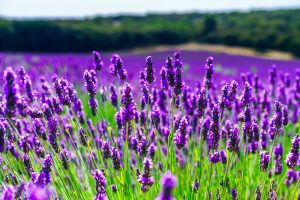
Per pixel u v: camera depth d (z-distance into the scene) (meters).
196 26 55.69
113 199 3.10
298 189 3.49
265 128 4.00
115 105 3.77
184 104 3.93
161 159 3.54
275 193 3.07
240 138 3.42
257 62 21.92
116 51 45.56
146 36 49.41
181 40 51.75
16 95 2.37
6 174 3.08
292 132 5.05
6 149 3.01
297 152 2.88
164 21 61.19
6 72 2.36
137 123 3.84
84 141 3.38
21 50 41.56
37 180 2.43
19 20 45.56
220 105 3.28
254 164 3.48
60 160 3.22
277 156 3.57
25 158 3.03
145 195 2.75
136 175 3.25
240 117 3.29
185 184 3.54
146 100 3.79
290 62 23.34
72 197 3.05
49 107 3.35
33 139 3.66
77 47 43.66
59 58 16.03
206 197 3.10
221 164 3.72
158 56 24.78
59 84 3.36
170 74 3.25
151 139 3.82
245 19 59.31
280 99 5.18
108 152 3.06
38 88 6.69
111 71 3.50
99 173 2.66
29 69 11.12
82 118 3.71
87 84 3.47
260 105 4.70
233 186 3.55
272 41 45.34
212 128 3.07
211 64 3.51
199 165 3.45
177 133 2.91
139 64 15.59
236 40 48.12
